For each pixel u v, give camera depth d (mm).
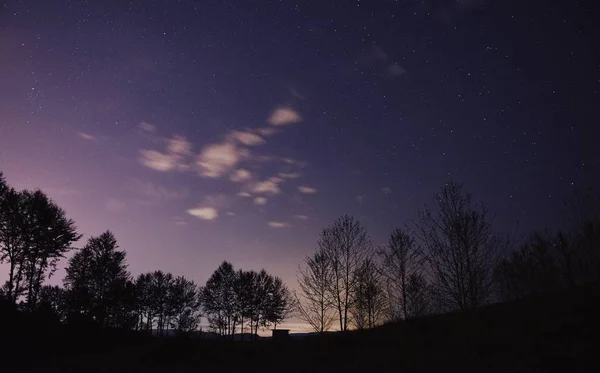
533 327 15312
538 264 23719
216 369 20719
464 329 18000
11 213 42344
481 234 24922
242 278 61531
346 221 39531
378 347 19359
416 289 33719
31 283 43031
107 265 47281
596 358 11297
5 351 25578
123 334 35000
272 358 21688
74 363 24453
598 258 22234
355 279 37344
